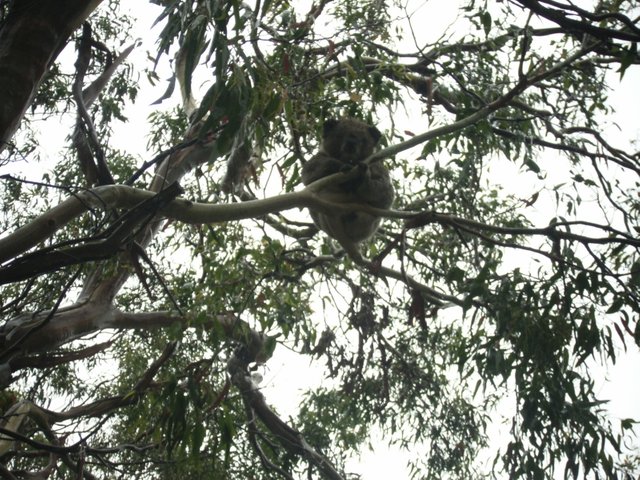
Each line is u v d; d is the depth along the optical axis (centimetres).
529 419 643
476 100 777
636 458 662
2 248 446
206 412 638
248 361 950
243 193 849
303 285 884
